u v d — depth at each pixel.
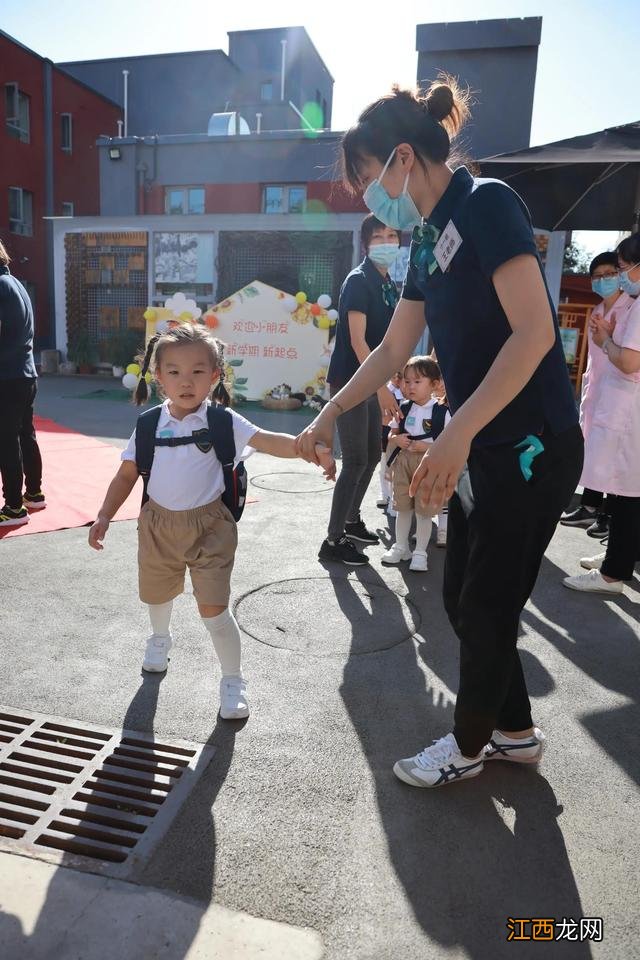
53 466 6.15
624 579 3.53
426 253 1.75
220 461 2.34
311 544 4.25
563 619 3.25
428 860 1.71
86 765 2.04
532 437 1.68
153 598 2.46
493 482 1.71
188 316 11.80
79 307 15.92
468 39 17.06
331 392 4.04
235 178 19.08
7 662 2.63
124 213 19.81
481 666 1.83
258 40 27.59
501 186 1.61
